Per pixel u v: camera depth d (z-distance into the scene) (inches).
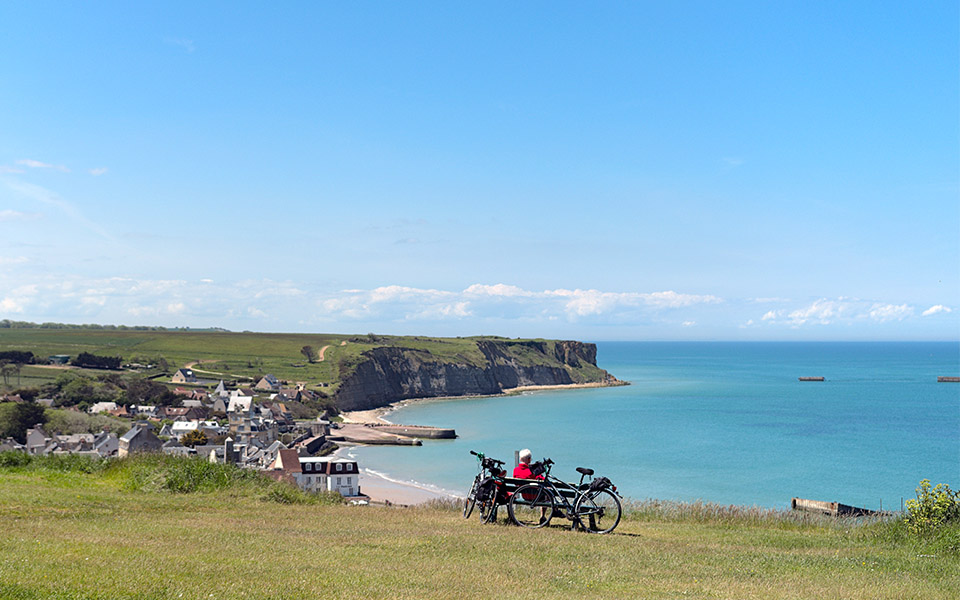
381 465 3951.8
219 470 888.3
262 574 337.7
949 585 396.5
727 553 487.8
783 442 4343.0
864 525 746.2
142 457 1004.6
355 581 330.0
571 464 3565.5
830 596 345.7
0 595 259.3
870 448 4060.0
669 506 871.7
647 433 4906.5
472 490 663.1
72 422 4493.1
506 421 6082.7
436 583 337.1
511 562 412.2
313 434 5201.8
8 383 6053.2
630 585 358.6
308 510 717.3
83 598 263.1
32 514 553.6
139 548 400.2
